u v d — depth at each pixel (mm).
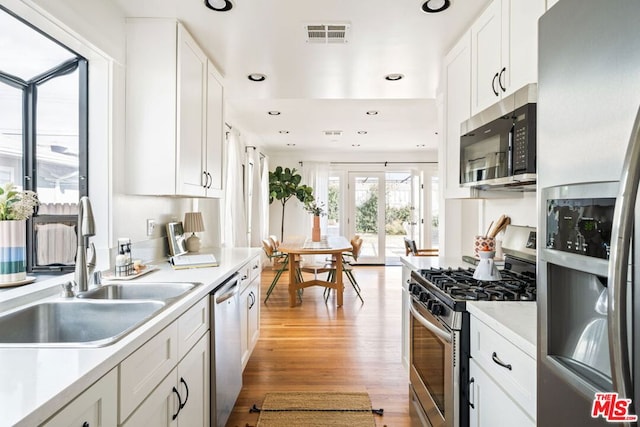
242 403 2363
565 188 805
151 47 2102
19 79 1856
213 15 2043
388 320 4035
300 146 7000
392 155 7805
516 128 1521
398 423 2154
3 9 1488
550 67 869
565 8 814
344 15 2029
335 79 3006
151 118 2109
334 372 2797
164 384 1288
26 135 1896
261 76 2922
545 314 874
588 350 793
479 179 1889
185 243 2980
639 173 580
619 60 658
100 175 1987
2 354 960
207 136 2570
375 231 7883
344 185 7867
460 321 1441
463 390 1444
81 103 1969
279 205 7754
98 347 1007
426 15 2027
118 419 1001
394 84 3104
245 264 2633
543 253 878
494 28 1794
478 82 1977
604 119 693
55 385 797
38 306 1396
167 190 2111
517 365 1085
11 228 1548
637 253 600
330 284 4633
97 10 1833
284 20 2084
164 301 1452
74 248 1999
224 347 1973
